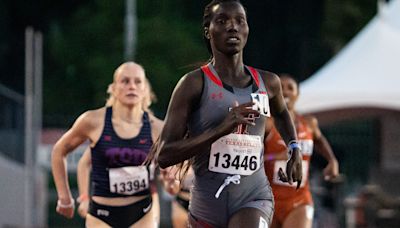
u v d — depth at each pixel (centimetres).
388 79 2881
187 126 1239
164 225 3397
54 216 3809
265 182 1261
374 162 3575
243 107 1184
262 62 6281
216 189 1241
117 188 1619
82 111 5994
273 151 1736
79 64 6056
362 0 6072
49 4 6488
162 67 5525
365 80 2884
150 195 1644
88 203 1759
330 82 2898
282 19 6300
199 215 1256
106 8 5975
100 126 1614
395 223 2889
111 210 1627
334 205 3130
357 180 3953
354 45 3002
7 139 3569
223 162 1236
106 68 5722
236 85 1230
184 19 6231
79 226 3797
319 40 6216
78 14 6169
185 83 1221
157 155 1226
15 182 3475
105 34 5994
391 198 3009
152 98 1684
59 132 3753
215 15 1225
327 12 6062
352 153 3969
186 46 5647
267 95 1248
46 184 3700
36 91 3509
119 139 1612
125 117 1619
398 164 3378
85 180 1786
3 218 3478
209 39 1247
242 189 1243
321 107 2858
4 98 3625
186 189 2083
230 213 1243
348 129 3969
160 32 5647
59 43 6056
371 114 3023
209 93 1221
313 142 1886
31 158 3416
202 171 1245
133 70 1617
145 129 1620
